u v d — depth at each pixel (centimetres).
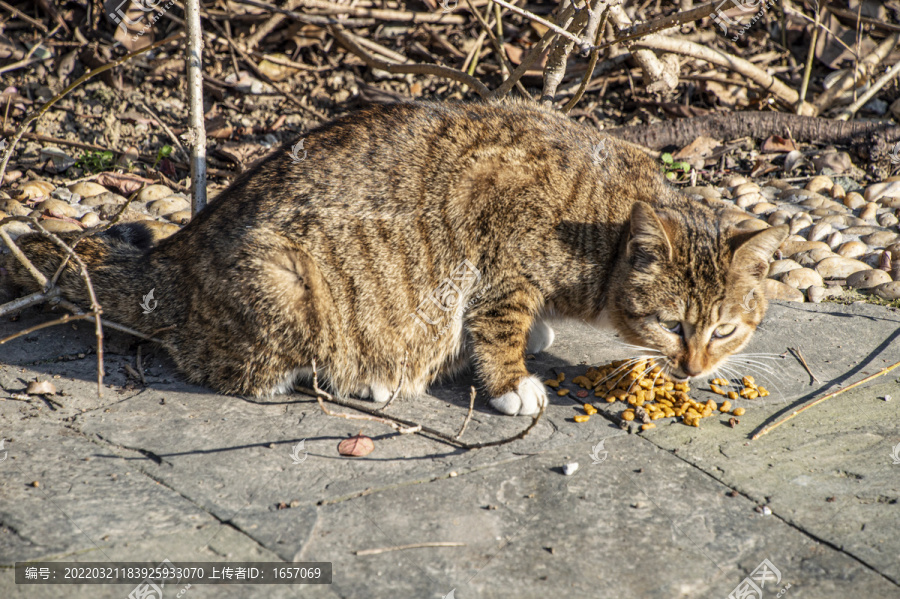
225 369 387
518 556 281
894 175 675
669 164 688
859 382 411
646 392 398
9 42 721
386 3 790
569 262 394
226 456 334
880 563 283
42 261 426
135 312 406
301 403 389
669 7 801
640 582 271
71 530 280
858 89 763
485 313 398
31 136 637
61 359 409
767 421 379
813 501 317
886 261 541
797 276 529
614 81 766
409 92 760
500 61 762
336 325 385
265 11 764
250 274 372
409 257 390
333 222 385
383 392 402
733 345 397
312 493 311
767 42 807
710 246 376
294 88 754
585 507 310
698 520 304
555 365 437
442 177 395
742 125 711
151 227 516
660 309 379
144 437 345
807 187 658
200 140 484
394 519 298
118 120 689
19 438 337
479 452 347
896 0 808
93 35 738
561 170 400
